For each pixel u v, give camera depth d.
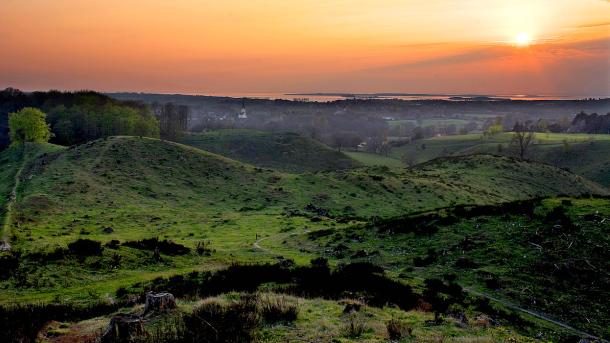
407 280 30.33
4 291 27.75
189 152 101.44
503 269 30.61
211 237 52.81
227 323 15.31
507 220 38.47
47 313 19.94
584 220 34.34
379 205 75.94
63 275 31.44
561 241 32.31
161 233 54.38
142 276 32.91
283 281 26.94
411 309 21.72
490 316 22.92
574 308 24.91
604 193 108.50
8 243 39.09
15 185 74.19
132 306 21.38
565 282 27.77
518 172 108.75
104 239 46.69
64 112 159.12
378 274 30.42
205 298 21.44
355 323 16.62
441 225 41.25
